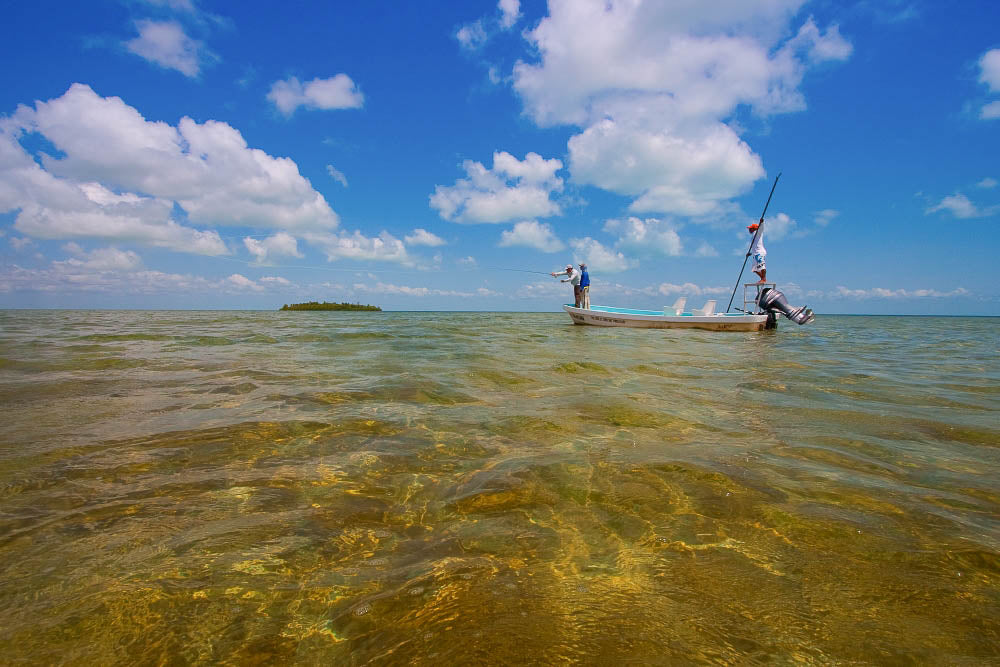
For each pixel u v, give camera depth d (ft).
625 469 9.00
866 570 5.74
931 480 8.61
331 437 10.87
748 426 12.15
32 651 4.37
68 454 9.55
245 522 6.88
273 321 66.08
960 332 64.80
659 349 30.94
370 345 31.14
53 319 65.21
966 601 5.15
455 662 4.27
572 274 60.13
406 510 7.35
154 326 49.34
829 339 44.93
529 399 15.01
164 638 4.58
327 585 5.43
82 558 5.88
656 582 5.49
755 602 5.13
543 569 5.76
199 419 12.22
